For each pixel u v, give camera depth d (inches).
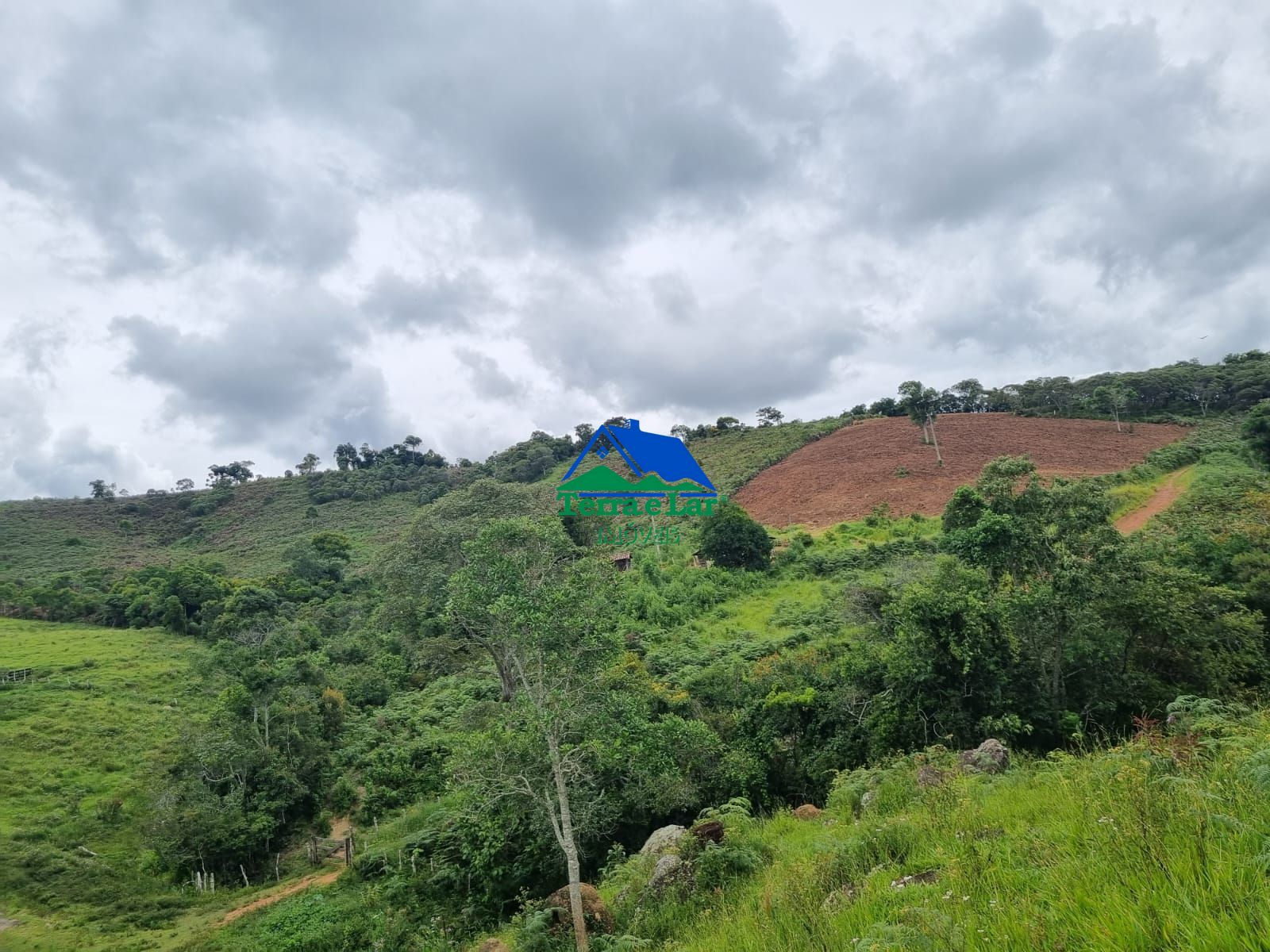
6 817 1031.0
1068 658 721.0
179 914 836.6
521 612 506.9
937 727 679.1
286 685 1280.8
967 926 142.3
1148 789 180.2
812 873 276.2
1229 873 116.8
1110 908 121.1
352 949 656.4
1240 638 707.4
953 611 678.5
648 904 422.0
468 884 714.2
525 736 526.6
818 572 1569.9
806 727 791.7
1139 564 736.3
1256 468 1638.8
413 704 1395.2
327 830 1027.3
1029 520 813.2
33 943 757.9
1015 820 249.4
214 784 1023.0
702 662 1172.5
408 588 1391.5
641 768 562.6
